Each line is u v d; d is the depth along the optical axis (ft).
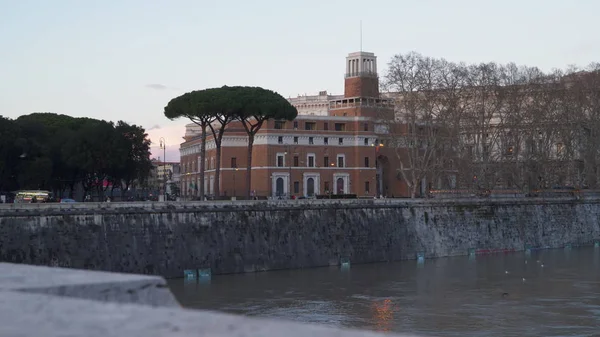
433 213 423.23
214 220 331.57
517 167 504.84
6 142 429.79
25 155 436.35
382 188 632.79
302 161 588.09
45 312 31.96
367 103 646.74
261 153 575.38
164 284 38.86
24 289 37.27
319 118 598.75
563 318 231.50
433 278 321.93
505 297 269.64
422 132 537.65
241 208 341.21
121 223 303.48
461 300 264.72
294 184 584.40
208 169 615.57
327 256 369.30
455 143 477.36
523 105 543.39
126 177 500.74
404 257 402.31
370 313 240.12
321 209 372.38
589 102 542.16
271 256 347.56
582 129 552.41
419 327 218.59
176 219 319.47
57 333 27.61
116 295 37.88
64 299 35.19
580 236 503.61
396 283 306.14
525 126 511.81
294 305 253.03
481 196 465.47
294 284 301.22
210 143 608.19
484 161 479.82
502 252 449.48
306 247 361.30
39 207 284.20
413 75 474.90
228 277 320.29
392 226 401.70
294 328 28.17
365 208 391.86
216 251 329.11
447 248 424.46
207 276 317.22
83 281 38.78
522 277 324.39
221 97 414.62
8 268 47.96
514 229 462.60
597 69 577.84
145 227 309.42
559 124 526.16
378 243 392.68
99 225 297.12
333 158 600.80
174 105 423.64
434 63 541.75
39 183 451.94
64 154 467.11
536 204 480.64
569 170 529.45
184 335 27.07
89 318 30.50
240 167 581.12
